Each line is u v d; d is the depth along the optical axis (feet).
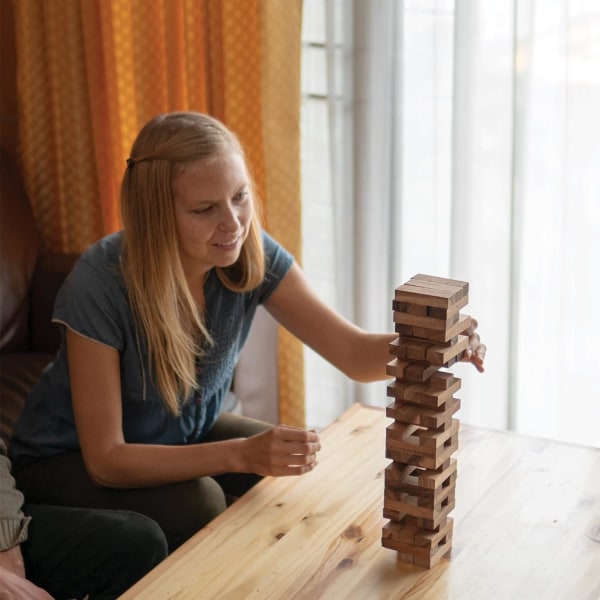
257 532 4.73
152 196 5.30
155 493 5.49
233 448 5.23
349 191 8.18
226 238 5.33
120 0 8.36
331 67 7.87
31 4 8.64
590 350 7.59
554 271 7.63
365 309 8.32
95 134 8.71
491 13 7.29
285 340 8.43
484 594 4.26
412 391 4.25
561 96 7.29
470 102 7.42
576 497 4.99
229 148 5.34
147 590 4.32
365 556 4.54
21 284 8.13
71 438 5.97
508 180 7.51
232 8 7.84
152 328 5.46
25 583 4.70
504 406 7.90
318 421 8.96
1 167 8.33
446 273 8.16
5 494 5.10
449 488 4.47
